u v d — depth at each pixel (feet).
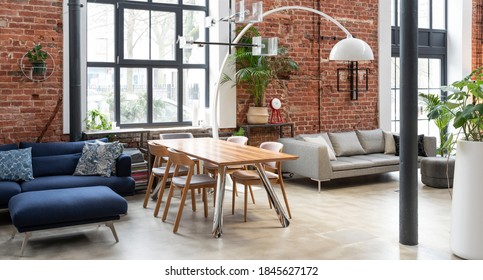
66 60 23.79
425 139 29.04
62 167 21.07
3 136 22.76
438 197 23.13
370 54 21.43
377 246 15.64
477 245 13.91
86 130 24.49
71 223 15.71
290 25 29.37
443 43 36.47
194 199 20.53
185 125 28.27
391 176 29.27
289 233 17.21
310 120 30.37
